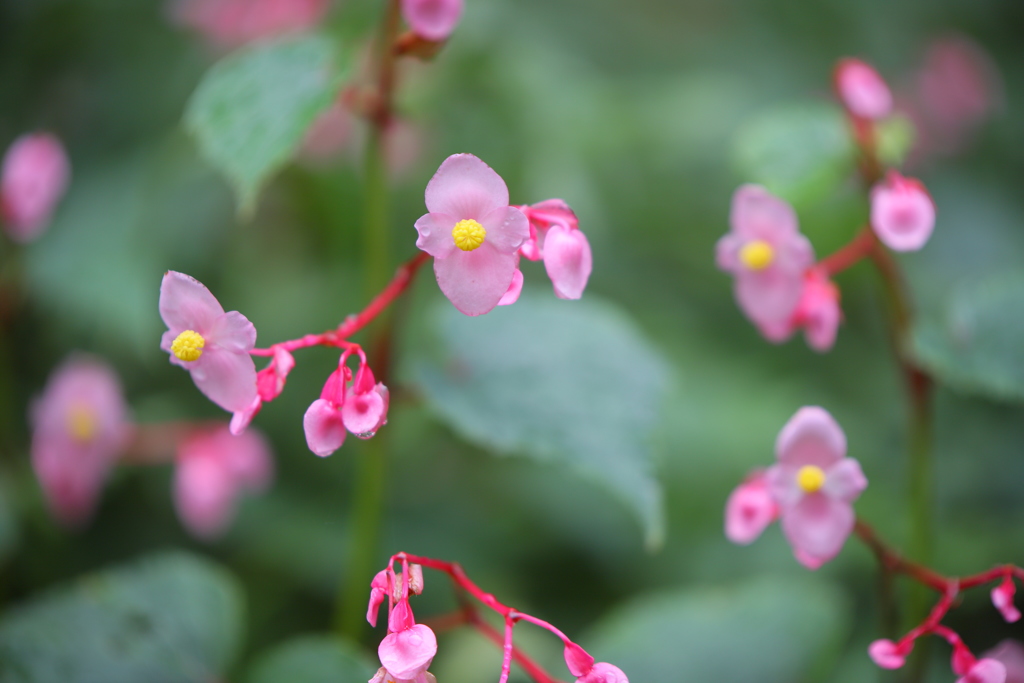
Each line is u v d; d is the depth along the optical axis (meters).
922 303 1.15
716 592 0.72
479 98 1.01
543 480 1.00
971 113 1.56
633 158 1.14
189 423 0.92
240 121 0.68
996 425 1.09
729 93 1.29
